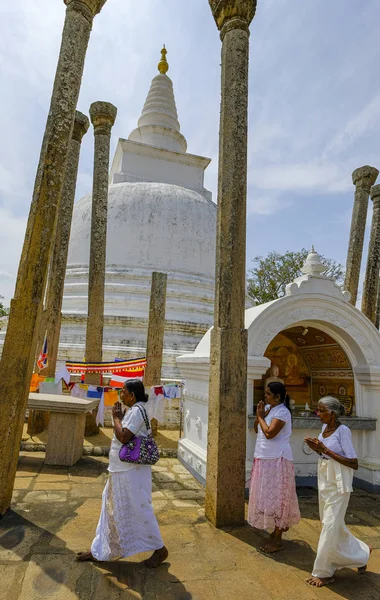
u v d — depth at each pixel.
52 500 5.90
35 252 5.50
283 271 30.23
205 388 7.53
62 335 13.80
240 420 5.48
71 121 5.86
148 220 16.97
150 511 4.13
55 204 5.68
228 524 5.25
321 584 3.96
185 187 21.44
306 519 5.73
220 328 5.62
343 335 7.91
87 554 4.14
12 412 5.24
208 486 5.53
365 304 10.62
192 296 16.08
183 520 5.43
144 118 23.33
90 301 10.45
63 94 5.82
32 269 5.47
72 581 3.76
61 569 3.96
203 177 22.03
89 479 7.09
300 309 7.58
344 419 7.39
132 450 4.04
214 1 6.40
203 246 17.42
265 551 4.59
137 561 4.22
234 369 5.55
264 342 7.27
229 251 5.76
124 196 17.67
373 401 7.64
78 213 18.28
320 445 4.24
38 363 10.23
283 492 4.66
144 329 14.16
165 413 11.64
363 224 11.37
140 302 15.15
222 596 3.69
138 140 22.84
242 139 5.98
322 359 8.88
